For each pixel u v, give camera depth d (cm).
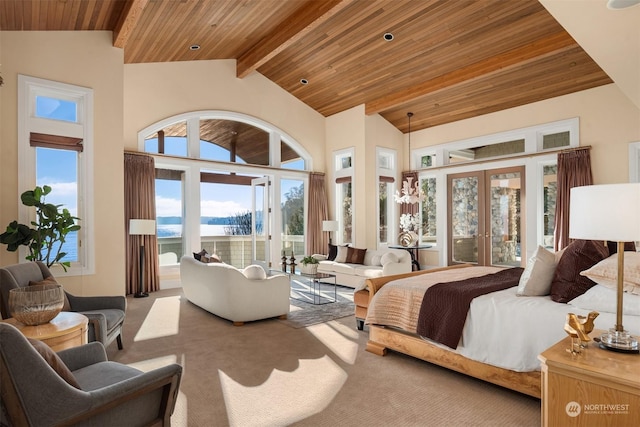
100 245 453
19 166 405
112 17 435
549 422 162
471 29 542
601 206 163
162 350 335
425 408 231
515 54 556
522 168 683
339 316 451
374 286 338
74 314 256
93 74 454
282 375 280
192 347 343
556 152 627
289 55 704
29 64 416
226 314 413
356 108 805
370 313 329
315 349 337
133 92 624
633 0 242
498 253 717
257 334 381
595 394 149
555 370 160
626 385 141
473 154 765
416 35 577
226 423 215
